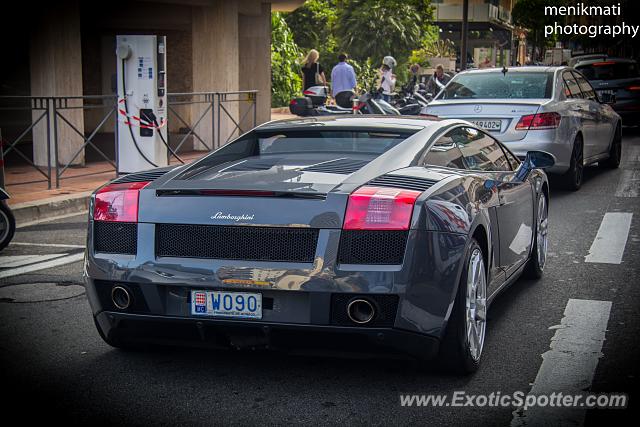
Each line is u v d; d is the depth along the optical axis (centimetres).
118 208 429
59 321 548
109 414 392
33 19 1340
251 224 401
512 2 6738
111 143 1684
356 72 3578
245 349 417
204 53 1723
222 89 1717
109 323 434
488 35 5341
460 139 527
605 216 960
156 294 415
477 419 385
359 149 472
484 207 466
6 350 488
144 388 426
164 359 470
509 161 613
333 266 390
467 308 432
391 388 424
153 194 425
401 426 377
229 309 406
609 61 2131
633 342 502
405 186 413
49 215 971
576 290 631
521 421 383
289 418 386
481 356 472
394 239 392
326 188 404
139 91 1214
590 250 780
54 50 1334
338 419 385
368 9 3822
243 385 429
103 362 466
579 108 1149
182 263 409
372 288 388
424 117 542
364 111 1576
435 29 4675
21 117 1573
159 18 1712
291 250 398
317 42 3922
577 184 1152
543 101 1070
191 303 412
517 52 6575
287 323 398
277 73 2784
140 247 419
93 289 434
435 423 381
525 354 479
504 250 527
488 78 1141
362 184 412
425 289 396
